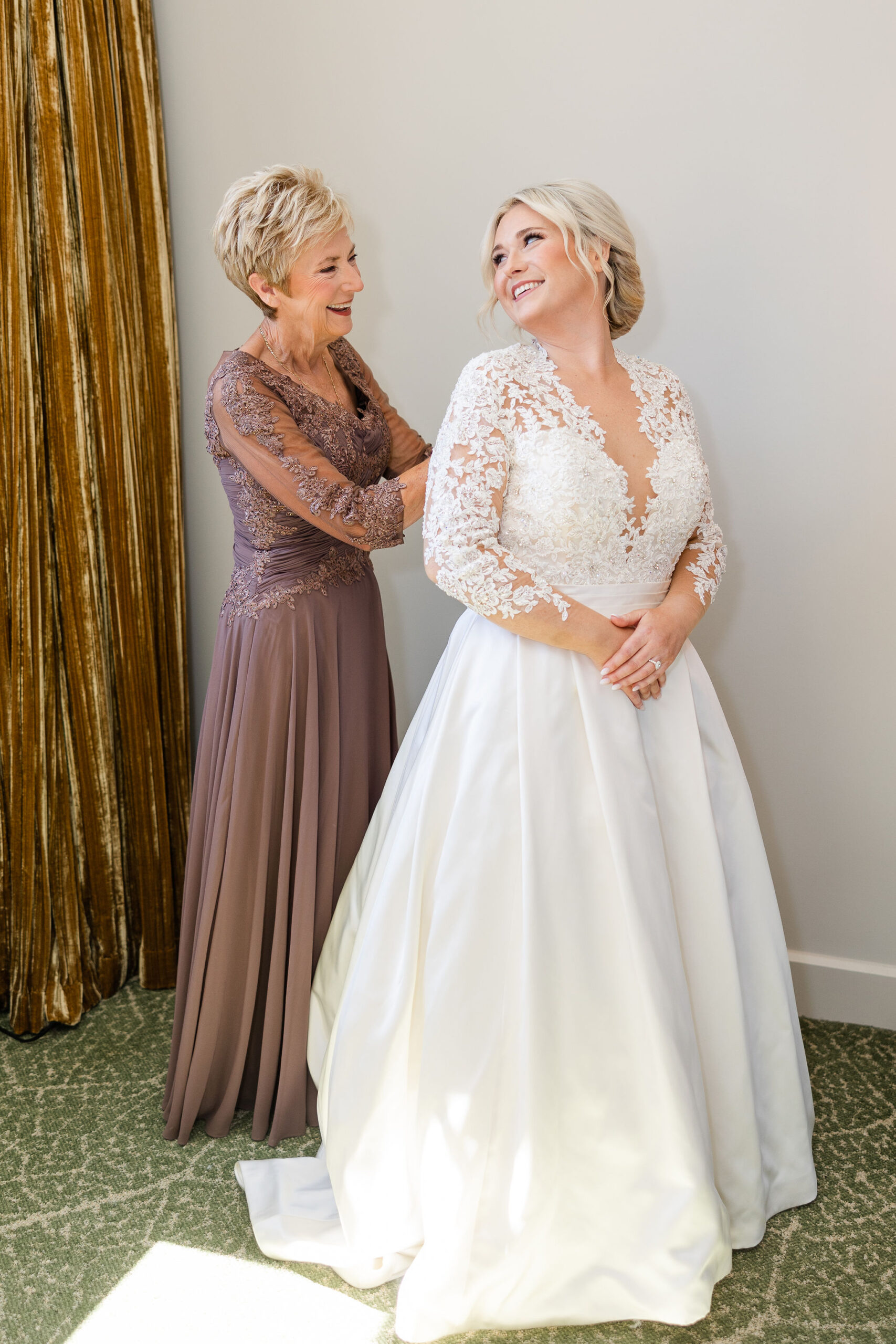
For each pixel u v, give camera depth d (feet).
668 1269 5.09
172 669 8.73
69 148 7.38
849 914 7.95
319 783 6.66
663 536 5.56
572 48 7.24
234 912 6.61
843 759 7.74
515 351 5.51
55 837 7.88
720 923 5.61
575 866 5.23
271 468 6.12
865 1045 7.70
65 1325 5.26
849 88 6.75
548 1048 5.14
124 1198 6.18
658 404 5.65
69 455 7.60
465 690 5.63
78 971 8.05
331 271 6.18
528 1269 5.20
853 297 7.03
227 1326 5.27
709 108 7.04
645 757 5.49
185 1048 6.67
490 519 5.22
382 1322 5.31
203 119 8.24
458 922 5.36
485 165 7.63
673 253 7.31
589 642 5.26
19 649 7.55
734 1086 5.64
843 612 7.52
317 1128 6.83
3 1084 7.29
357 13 7.68
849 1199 6.11
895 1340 5.15
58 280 7.38
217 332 8.61
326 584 6.63
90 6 7.41
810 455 7.34
